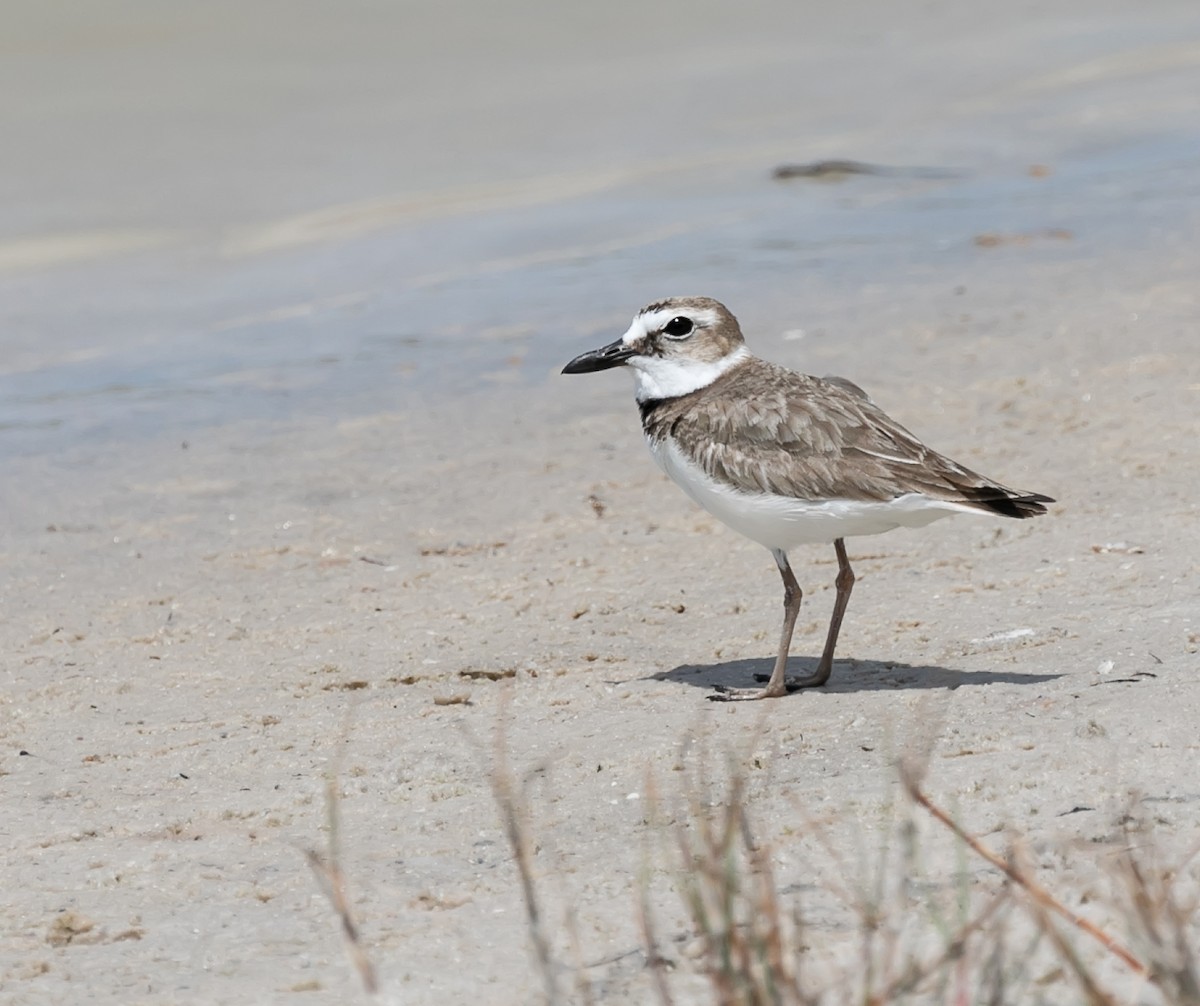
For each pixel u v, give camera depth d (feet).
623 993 20.83
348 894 24.53
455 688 34.71
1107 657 32.37
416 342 63.05
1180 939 19.01
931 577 39.37
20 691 35.83
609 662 35.78
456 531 45.06
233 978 22.18
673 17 132.16
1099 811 24.53
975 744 28.19
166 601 41.19
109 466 51.55
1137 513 41.57
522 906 23.66
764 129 97.30
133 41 121.80
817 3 137.18
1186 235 68.28
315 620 39.52
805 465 31.63
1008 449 47.24
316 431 53.88
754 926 19.85
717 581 40.68
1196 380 50.75
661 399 34.47
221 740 32.32
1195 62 107.55
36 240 79.30
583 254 74.23
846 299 63.62
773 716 31.37
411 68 115.85
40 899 25.11
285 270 74.18
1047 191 79.41
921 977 19.20
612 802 27.61
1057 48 115.65
